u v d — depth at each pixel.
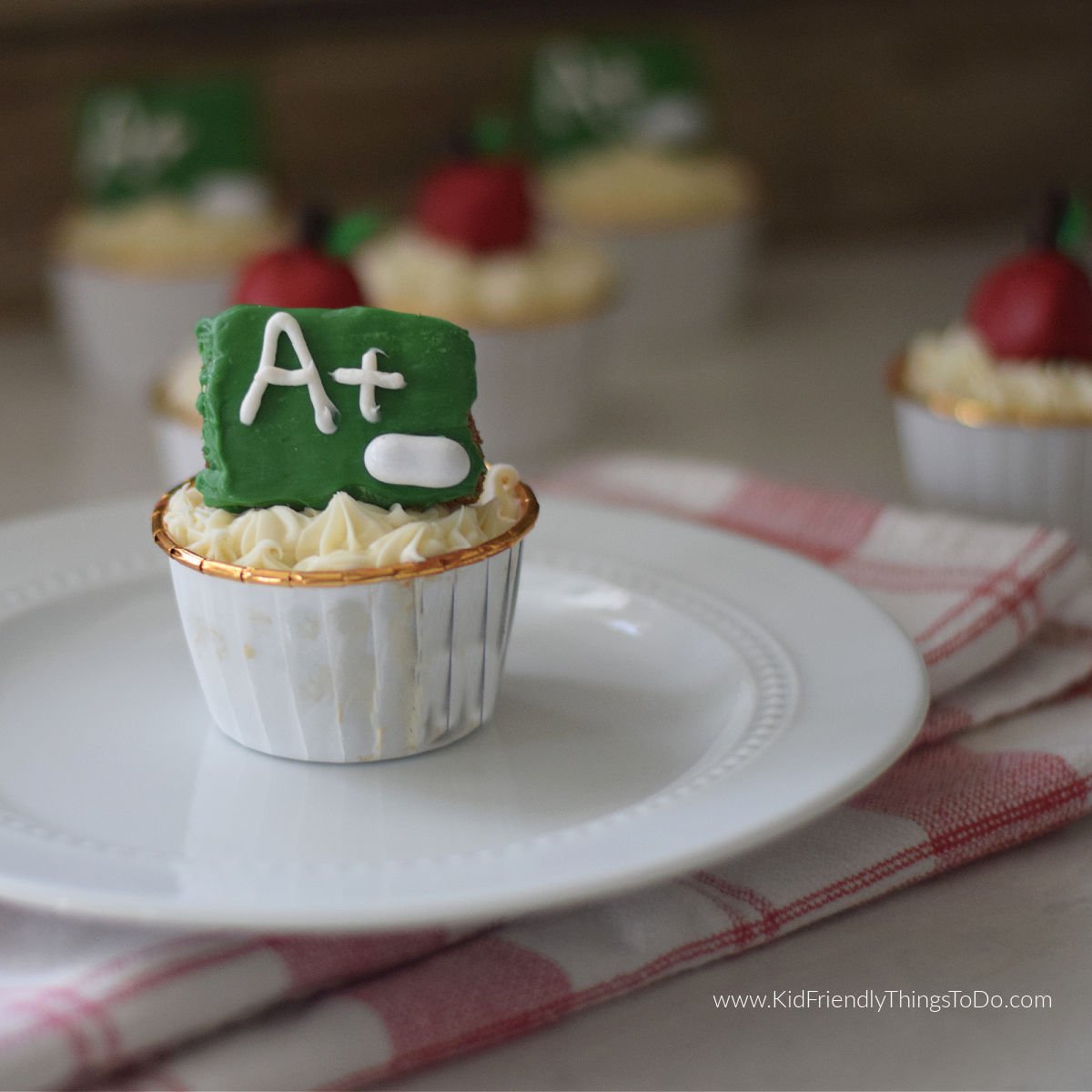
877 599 0.55
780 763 0.47
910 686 0.49
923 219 1.18
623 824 0.45
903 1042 0.46
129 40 0.97
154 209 0.86
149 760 0.50
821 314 1.00
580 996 0.46
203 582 0.49
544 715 0.52
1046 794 0.50
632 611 0.55
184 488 0.51
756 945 0.48
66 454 0.77
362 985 0.45
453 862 0.44
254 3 0.98
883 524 0.60
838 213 1.16
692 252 0.93
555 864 0.44
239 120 0.89
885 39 1.12
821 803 0.45
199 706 0.52
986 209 1.19
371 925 0.43
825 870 0.48
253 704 0.50
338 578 0.48
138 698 0.53
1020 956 0.48
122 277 0.82
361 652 0.49
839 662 0.51
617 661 0.54
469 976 0.46
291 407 0.49
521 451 0.76
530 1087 0.45
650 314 0.94
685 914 0.47
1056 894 0.49
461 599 0.49
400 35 1.03
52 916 0.46
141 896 0.43
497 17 1.05
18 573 0.56
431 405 0.49
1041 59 1.16
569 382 0.76
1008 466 0.63
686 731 0.51
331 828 0.48
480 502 0.50
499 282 0.75
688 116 0.97
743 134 1.12
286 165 1.03
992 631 0.53
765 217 1.14
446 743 0.51
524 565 0.57
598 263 0.80
